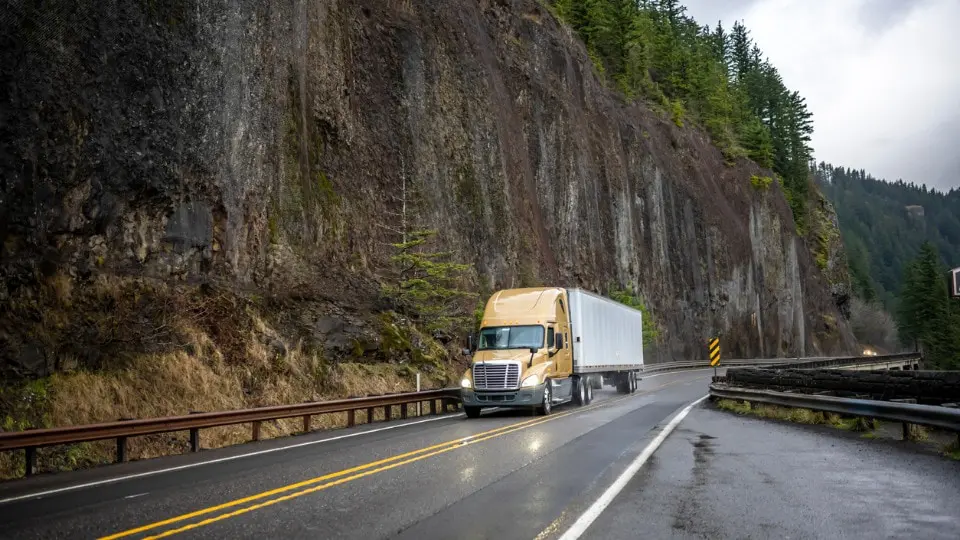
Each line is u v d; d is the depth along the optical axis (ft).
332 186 102.78
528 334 75.77
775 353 312.50
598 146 219.20
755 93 402.11
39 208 54.80
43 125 55.67
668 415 67.92
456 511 25.67
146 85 67.51
